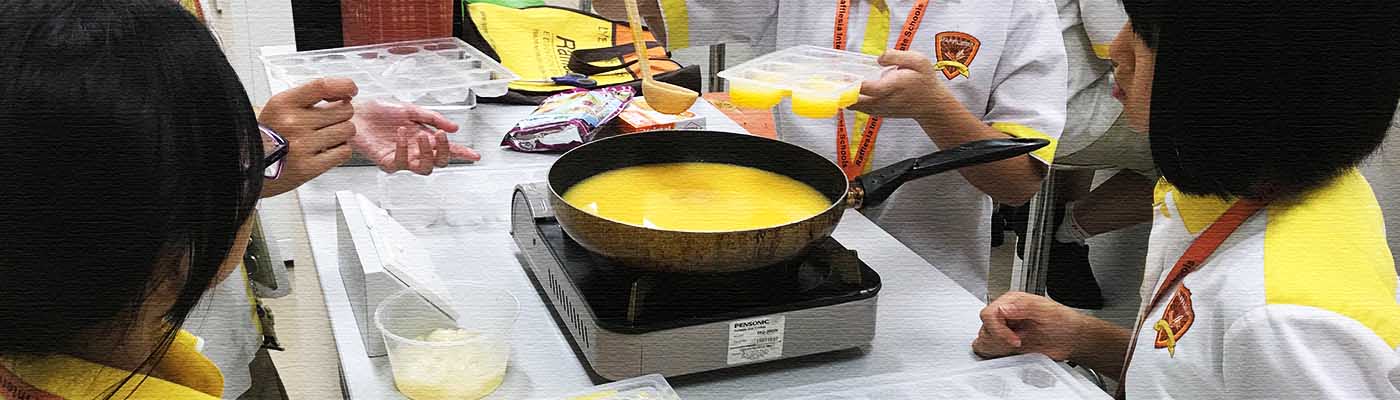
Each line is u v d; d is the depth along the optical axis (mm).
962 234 1848
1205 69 884
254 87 1850
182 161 599
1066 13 2439
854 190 1099
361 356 1071
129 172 579
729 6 1960
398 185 1369
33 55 569
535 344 1100
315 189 1525
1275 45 844
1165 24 906
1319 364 836
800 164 1185
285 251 1995
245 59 1980
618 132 1790
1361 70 848
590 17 2338
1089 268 2684
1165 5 900
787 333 1045
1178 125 929
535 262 1204
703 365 1025
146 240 601
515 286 1225
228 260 701
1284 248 902
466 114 1674
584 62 2143
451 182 1503
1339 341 835
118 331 660
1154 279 1118
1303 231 904
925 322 1193
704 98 2240
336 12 1960
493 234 1377
